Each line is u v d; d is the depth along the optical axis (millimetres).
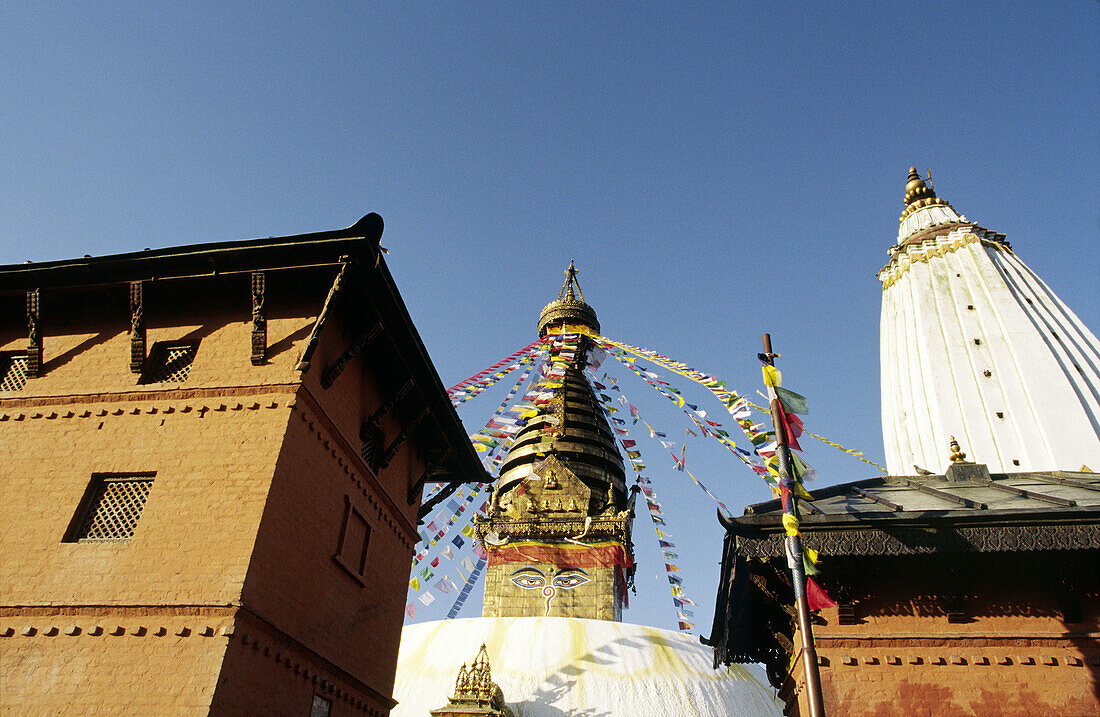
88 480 15320
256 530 13969
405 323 18062
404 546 21141
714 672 35375
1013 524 13414
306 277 16688
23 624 13578
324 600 16172
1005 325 46969
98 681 12844
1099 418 43375
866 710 13273
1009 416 44031
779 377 14773
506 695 32375
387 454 19641
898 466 49531
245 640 13250
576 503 44156
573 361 41250
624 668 33938
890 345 53125
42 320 17969
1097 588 13586
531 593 41531
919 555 13594
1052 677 13141
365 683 17766
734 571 14688
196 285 17156
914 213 57000
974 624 13766
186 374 16750
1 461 15836
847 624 14086
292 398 15523
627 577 45062
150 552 14094
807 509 14336
